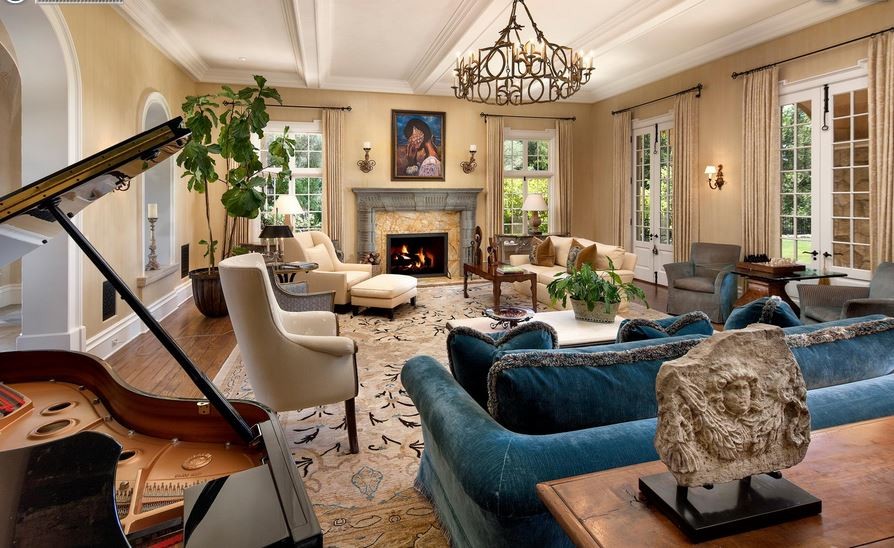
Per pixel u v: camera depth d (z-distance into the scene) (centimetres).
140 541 94
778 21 523
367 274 646
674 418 85
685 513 81
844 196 488
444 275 855
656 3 477
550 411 128
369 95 791
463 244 844
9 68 549
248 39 575
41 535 70
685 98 665
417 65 689
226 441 152
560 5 482
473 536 140
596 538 80
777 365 94
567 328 350
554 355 134
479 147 847
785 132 545
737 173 600
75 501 74
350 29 552
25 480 75
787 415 94
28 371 203
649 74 722
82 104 384
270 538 85
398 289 558
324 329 309
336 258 660
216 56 642
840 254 494
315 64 630
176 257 624
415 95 809
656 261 757
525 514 107
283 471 108
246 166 533
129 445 149
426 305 628
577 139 891
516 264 690
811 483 93
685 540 79
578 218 902
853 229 481
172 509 106
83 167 130
